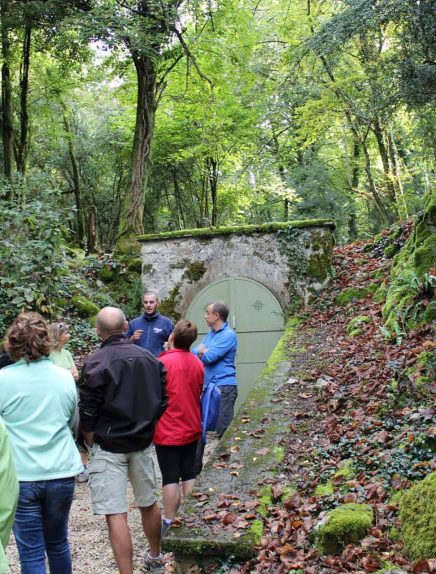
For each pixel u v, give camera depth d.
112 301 12.13
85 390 3.72
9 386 3.35
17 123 20.16
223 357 5.92
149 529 4.05
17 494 2.38
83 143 24.19
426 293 7.20
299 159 23.36
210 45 16.42
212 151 19.22
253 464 4.82
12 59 16.70
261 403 6.25
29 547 3.26
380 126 17.12
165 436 4.65
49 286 8.99
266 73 19.56
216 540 3.68
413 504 3.43
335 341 8.16
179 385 4.69
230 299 10.53
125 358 3.83
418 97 8.80
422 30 8.27
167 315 10.73
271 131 21.31
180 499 4.95
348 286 10.05
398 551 3.34
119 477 3.77
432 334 6.43
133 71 18.23
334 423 5.40
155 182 22.77
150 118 14.75
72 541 4.76
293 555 3.52
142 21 13.45
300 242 10.50
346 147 21.00
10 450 2.41
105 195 25.09
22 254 8.45
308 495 4.27
